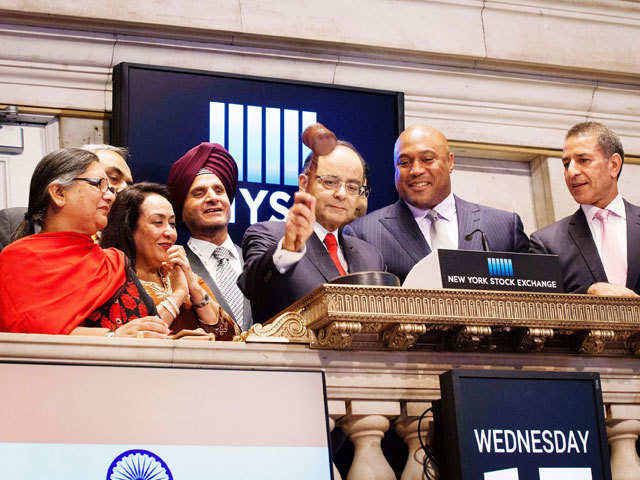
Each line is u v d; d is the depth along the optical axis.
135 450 2.12
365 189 4.40
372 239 4.20
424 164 4.27
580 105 5.10
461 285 2.58
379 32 4.82
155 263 3.30
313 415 2.31
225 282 3.95
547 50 5.08
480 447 2.36
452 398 2.38
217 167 4.09
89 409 2.13
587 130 4.48
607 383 2.71
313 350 2.46
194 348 2.35
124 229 3.31
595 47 5.17
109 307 2.63
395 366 2.52
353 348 2.50
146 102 4.27
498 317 2.54
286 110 4.49
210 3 4.56
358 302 2.42
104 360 2.28
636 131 5.14
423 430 2.51
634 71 5.18
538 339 2.60
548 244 4.37
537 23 5.11
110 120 4.35
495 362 2.63
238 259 4.05
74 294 2.54
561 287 2.70
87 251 2.66
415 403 2.53
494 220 4.30
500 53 4.99
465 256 2.62
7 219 3.37
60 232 2.64
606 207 4.40
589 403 2.51
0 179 4.15
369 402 2.47
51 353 2.24
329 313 2.37
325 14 4.74
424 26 4.91
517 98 5.00
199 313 3.16
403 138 4.33
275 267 3.59
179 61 4.47
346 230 4.22
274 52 4.65
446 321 2.49
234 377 2.28
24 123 4.25
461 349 2.61
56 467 2.05
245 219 4.26
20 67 4.27
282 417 2.28
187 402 2.21
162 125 4.27
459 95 4.91
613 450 2.68
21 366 2.13
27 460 2.04
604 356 2.75
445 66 4.93
